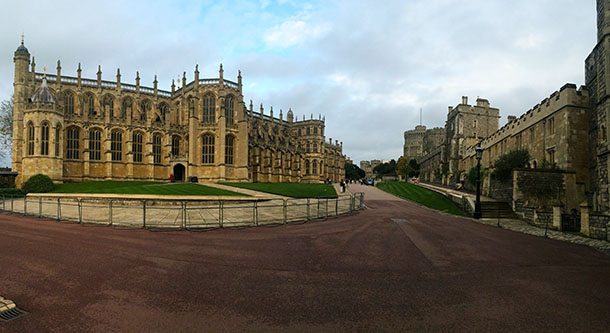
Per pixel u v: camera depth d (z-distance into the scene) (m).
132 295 9.09
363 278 10.73
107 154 68.44
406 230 20.48
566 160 32.09
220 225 21.42
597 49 28.33
